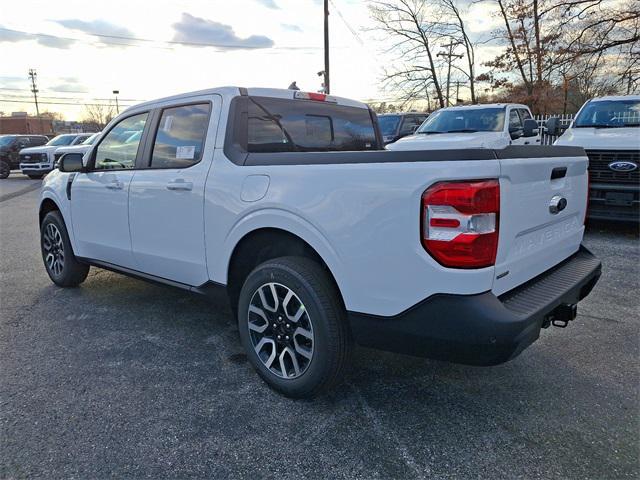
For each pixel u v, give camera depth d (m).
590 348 3.49
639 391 2.91
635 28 17.02
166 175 3.49
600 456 2.33
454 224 2.17
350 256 2.48
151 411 2.74
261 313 2.91
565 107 22.30
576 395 2.88
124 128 4.07
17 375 3.16
